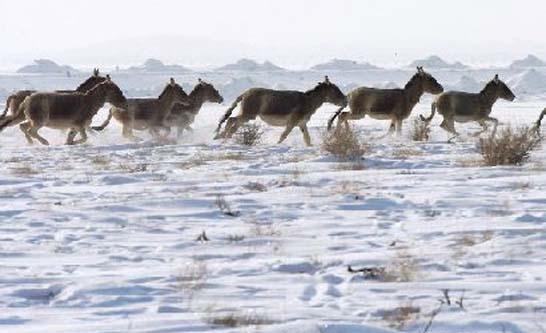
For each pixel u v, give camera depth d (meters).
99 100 90.00
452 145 78.19
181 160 64.81
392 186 45.28
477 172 52.44
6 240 31.08
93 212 37.38
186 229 33.25
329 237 30.92
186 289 22.28
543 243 28.31
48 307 20.52
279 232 31.88
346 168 55.69
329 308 20.12
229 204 39.22
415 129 91.38
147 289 22.17
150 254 28.09
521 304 20.09
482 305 20.20
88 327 17.97
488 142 60.56
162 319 18.70
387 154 68.19
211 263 26.41
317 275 23.95
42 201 41.56
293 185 46.28
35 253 28.36
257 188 45.16
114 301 20.98
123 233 32.41
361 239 30.25
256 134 84.94
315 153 68.81
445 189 43.78
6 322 18.73
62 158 69.50
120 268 25.70
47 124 89.00
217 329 18.02
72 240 31.22
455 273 24.20
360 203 38.97
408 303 20.41
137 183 49.00
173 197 41.84
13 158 70.06
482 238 29.81
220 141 86.31
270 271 25.11
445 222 33.47
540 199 39.09
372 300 20.94
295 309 19.73
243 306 20.28
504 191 42.81
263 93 86.31
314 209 37.75
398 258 26.14
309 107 86.44
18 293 22.00
